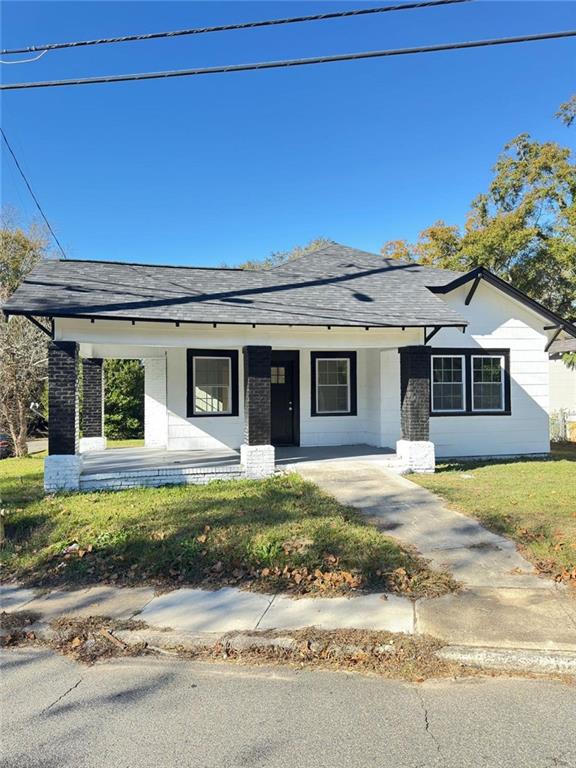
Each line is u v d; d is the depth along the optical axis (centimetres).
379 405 1359
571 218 2195
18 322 1809
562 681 376
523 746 300
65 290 1025
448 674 386
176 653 428
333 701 352
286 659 414
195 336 1026
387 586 526
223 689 371
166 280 1184
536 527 680
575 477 1038
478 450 1370
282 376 1430
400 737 310
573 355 1938
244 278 1278
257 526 686
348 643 420
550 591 509
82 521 738
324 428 1425
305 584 537
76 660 420
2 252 2216
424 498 848
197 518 733
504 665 394
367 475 1008
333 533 654
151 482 1000
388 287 1280
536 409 1411
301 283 1258
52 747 306
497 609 472
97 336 976
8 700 360
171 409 1383
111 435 2283
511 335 1398
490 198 2686
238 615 475
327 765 286
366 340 1107
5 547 668
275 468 1070
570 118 2427
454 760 288
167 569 581
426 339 1134
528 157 2573
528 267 2434
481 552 612
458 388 1370
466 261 2558
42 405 2117
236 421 1416
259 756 295
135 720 333
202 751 300
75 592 539
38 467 1453
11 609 502
